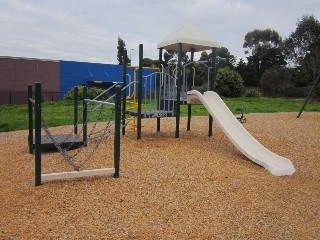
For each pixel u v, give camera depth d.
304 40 42.38
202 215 4.14
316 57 35.53
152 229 3.76
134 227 3.79
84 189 4.77
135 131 9.44
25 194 4.68
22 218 3.98
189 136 8.77
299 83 37.12
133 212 4.15
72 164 5.20
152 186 4.96
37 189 4.80
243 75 44.44
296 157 7.50
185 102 8.81
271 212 4.35
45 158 6.71
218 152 7.18
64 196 4.54
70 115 15.27
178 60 8.18
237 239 3.63
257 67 46.38
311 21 41.94
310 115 14.37
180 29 8.54
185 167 5.89
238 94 30.16
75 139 7.61
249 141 7.40
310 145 8.53
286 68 40.34
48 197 4.53
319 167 6.80
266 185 5.33
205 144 7.85
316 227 4.00
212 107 8.53
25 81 30.58
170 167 5.85
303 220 4.18
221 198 4.66
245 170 6.02
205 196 4.70
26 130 10.99
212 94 8.90
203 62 9.47
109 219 3.96
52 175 5.01
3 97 29.42
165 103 8.93
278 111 16.98
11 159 6.90
